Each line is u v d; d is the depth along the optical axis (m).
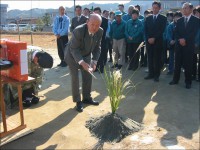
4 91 5.00
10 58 3.80
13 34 26.36
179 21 6.37
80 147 3.75
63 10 8.49
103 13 9.13
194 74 7.26
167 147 3.74
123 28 8.24
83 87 5.23
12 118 4.61
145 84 6.78
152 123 4.50
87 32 4.55
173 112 4.98
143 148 3.72
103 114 4.65
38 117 4.70
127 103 5.43
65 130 4.23
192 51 6.34
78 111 4.97
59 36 8.57
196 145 3.81
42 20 39.44
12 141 3.87
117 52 8.53
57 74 7.89
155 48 6.92
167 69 8.51
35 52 4.62
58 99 5.65
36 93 5.46
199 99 5.73
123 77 7.44
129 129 4.17
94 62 4.92
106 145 3.80
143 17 8.73
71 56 4.76
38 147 3.75
